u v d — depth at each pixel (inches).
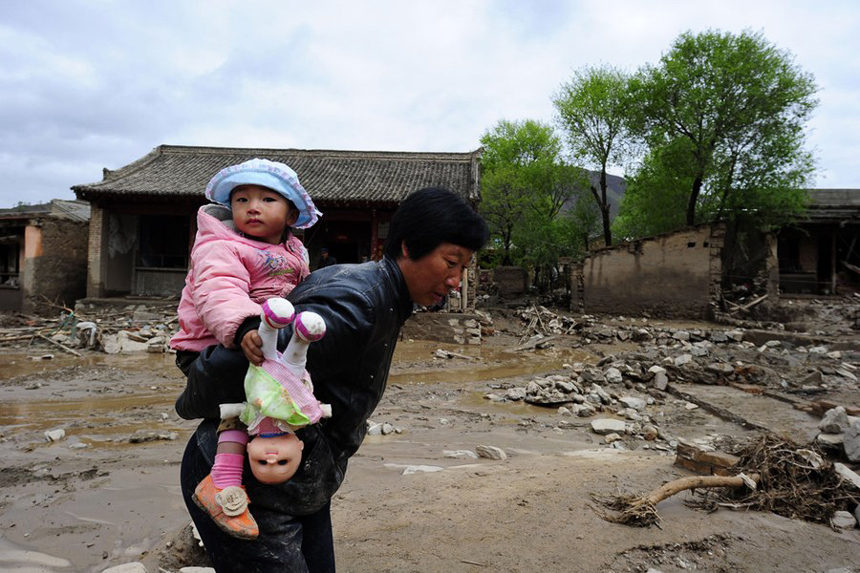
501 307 1111.0
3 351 594.9
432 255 67.4
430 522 142.3
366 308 63.4
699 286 924.0
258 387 56.4
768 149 906.1
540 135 1541.6
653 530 139.9
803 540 140.4
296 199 70.9
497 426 334.6
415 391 441.7
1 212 1037.2
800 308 879.1
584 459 221.0
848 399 409.1
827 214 960.3
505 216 1323.8
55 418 324.5
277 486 61.7
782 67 903.1
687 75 930.1
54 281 916.0
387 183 952.3
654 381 473.7
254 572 61.9
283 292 69.2
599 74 1198.3
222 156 1098.7
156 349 603.2
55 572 135.2
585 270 995.3
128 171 970.7
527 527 138.9
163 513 171.6
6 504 179.5
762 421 340.5
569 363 619.2
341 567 120.0
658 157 1033.5
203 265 63.7
